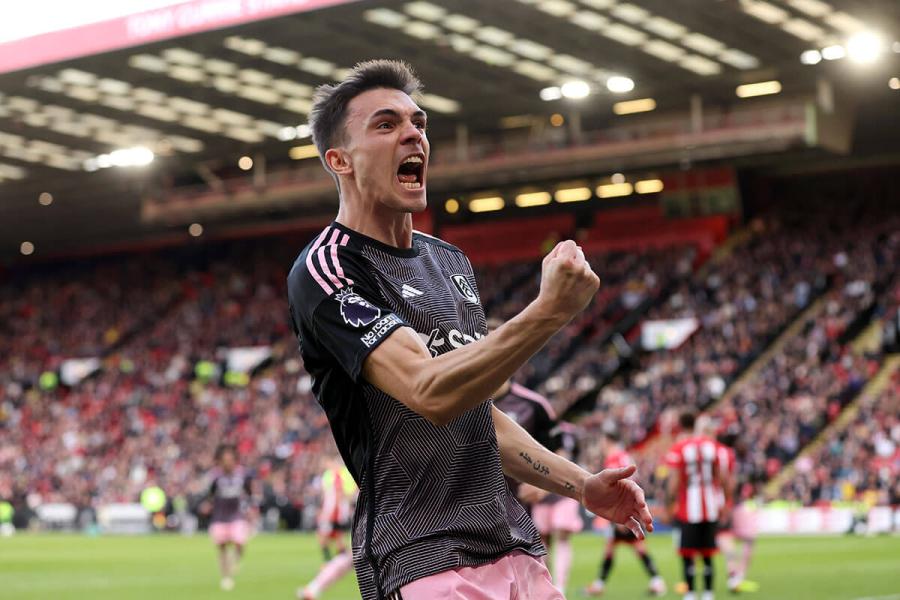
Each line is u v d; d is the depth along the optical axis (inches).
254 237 2335.1
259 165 1854.1
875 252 1726.1
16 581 824.9
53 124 1670.8
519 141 1691.7
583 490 152.1
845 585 677.3
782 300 1706.4
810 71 1465.3
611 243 1953.7
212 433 1833.2
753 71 1460.4
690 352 1679.4
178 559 1055.0
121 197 2134.6
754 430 1424.7
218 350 2098.9
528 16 1273.4
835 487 1286.9
